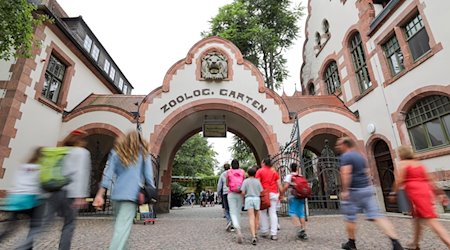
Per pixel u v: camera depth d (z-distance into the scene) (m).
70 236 3.38
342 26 14.88
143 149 3.52
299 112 12.41
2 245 4.84
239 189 5.82
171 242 5.48
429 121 9.71
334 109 12.67
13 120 9.37
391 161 11.32
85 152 3.76
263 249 4.81
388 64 11.64
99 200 3.19
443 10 8.78
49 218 3.31
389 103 11.22
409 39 10.45
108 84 17.58
